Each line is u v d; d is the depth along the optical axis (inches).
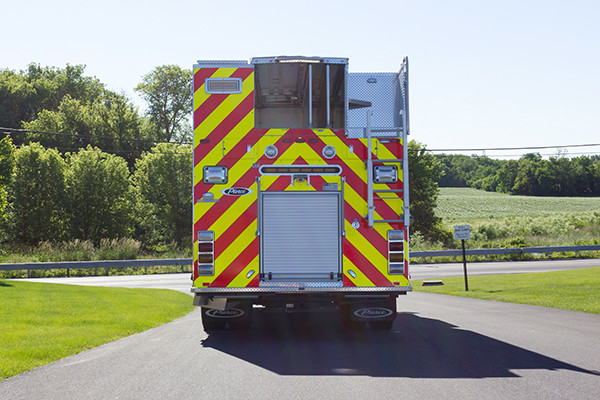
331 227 350.0
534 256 1524.4
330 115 475.2
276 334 391.2
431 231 2315.5
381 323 385.4
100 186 2128.4
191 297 732.0
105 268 1332.4
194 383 246.8
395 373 263.6
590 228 2154.3
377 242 349.4
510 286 785.6
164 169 2287.2
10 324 424.5
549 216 3363.7
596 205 4746.6
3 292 639.8
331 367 278.5
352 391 231.1
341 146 352.2
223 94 352.5
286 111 508.7
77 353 322.7
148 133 3127.5
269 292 347.3
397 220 348.8
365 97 365.7
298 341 359.3
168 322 478.6
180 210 2279.8
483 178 7367.1
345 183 350.9
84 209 2110.0
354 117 360.5
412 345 337.4
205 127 350.9
